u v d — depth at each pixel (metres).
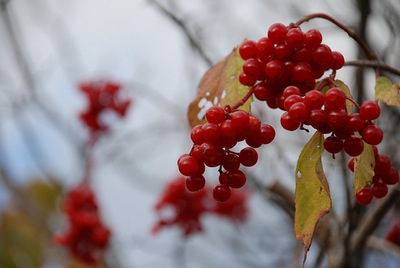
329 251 0.95
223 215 1.54
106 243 1.45
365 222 0.93
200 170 0.71
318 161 0.72
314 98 0.70
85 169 1.60
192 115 0.78
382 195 0.75
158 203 1.43
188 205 1.42
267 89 0.74
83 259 1.46
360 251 0.95
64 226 1.72
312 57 0.73
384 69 0.78
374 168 0.74
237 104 0.73
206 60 1.15
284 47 0.73
